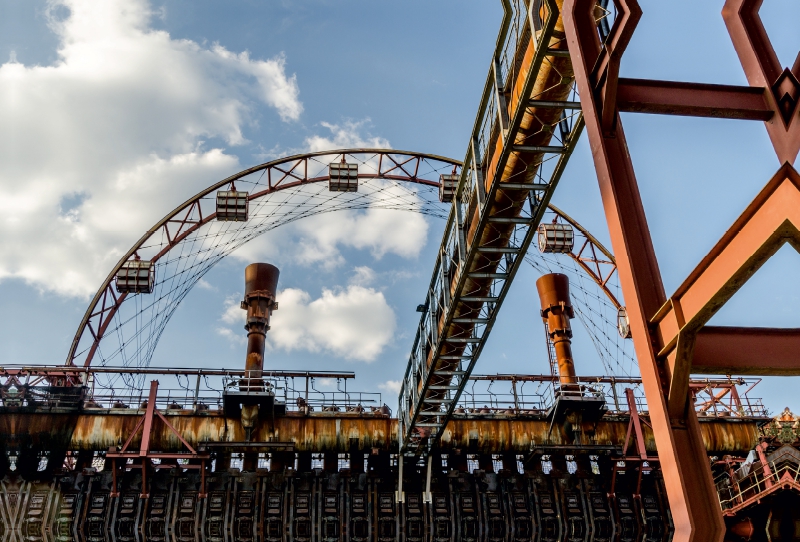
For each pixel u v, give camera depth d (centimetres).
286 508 4566
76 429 4578
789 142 1307
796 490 3638
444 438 4747
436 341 3362
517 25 2334
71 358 5069
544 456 5041
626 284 1341
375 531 4581
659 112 1446
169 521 4472
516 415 4894
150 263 4922
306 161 5397
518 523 4647
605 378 5059
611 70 1424
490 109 2589
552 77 2247
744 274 1128
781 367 1321
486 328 3148
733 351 1330
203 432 4641
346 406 4850
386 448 4731
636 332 1320
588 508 4703
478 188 2631
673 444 1216
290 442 4534
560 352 5125
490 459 4984
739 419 4972
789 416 3981
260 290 4991
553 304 5222
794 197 1014
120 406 4709
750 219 1106
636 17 1385
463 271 2867
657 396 1259
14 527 4403
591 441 4812
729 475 4403
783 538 3794
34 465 4644
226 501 4541
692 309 1220
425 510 4631
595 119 1463
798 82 1302
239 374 4800
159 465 4575
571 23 1616
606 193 1402
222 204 5112
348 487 4684
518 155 2502
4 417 4547
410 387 4075
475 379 5144
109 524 4431
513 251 2791
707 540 1158
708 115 1420
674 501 1202
